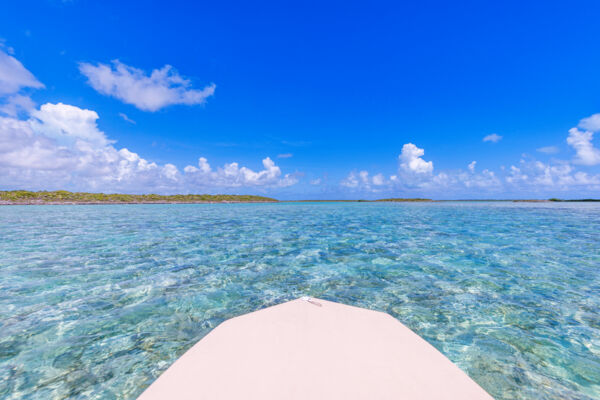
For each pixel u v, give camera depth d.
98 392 2.07
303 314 2.32
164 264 5.79
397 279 4.78
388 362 1.63
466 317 3.32
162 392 1.39
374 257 6.38
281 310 2.41
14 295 4.02
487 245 7.79
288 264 5.79
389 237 9.38
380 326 2.10
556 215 20.02
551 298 3.89
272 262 5.96
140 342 2.79
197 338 2.87
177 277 4.91
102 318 3.31
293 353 1.72
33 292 4.14
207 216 20.28
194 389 1.40
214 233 10.54
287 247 7.63
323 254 6.71
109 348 2.67
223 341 1.88
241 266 5.64
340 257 6.39
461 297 3.95
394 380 1.46
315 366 1.59
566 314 3.39
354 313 2.35
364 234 10.16
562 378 2.22
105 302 3.79
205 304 3.75
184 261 6.04
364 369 1.56
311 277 4.91
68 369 2.33
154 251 7.09
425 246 7.70
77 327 3.08
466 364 2.41
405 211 26.91
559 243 8.06
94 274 5.07
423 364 1.62
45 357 2.50
